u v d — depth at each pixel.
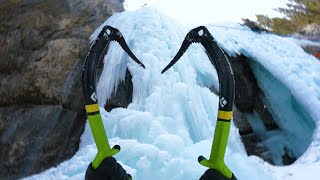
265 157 4.86
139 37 4.84
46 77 4.38
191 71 4.48
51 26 4.90
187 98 4.03
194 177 2.65
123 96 4.43
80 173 2.90
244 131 4.91
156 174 2.72
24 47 4.57
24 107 4.15
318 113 4.54
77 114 4.32
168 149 3.07
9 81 4.27
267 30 5.80
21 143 3.89
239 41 5.34
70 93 4.38
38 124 4.05
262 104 5.18
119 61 4.59
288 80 4.95
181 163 2.74
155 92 4.04
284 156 4.90
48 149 3.96
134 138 3.45
